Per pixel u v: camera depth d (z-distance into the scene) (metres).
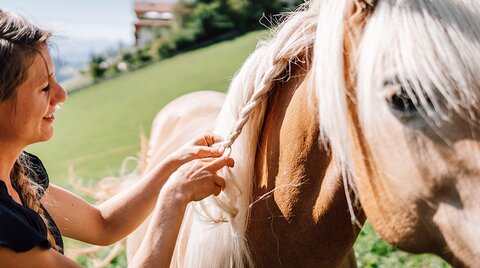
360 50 1.57
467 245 1.45
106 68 26.30
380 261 4.67
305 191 1.88
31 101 1.69
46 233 1.80
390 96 1.49
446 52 1.43
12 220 1.63
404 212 1.54
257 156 2.03
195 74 23.22
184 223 2.14
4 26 1.66
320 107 1.63
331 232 1.88
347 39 1.61
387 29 1.52
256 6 27.64
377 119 1.52
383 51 1.50
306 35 1.88
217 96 3.93
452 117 1.44
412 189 1.50
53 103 1.77
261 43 2.10
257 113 1.99
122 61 27.06
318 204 1.86
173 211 1.86
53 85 1.76
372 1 1.56
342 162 1.64
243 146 2.00
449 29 1.46
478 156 1.42
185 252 2.09
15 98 1.66
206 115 3.53
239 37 27.11
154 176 2.25
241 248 1.99
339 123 1.58
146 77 24.44
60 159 15.36
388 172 1.54
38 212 1.96
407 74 1.45
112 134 17.50
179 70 24.22
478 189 1.43
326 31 1.63
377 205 1.60
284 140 1.91
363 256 4.73
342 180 1.78
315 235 1.90
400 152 1.50
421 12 1.49
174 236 1.83
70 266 1.72
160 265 1.78
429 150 1.47
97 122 19.19
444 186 1.47
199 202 2.04
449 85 1.42
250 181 2.01
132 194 2.28
